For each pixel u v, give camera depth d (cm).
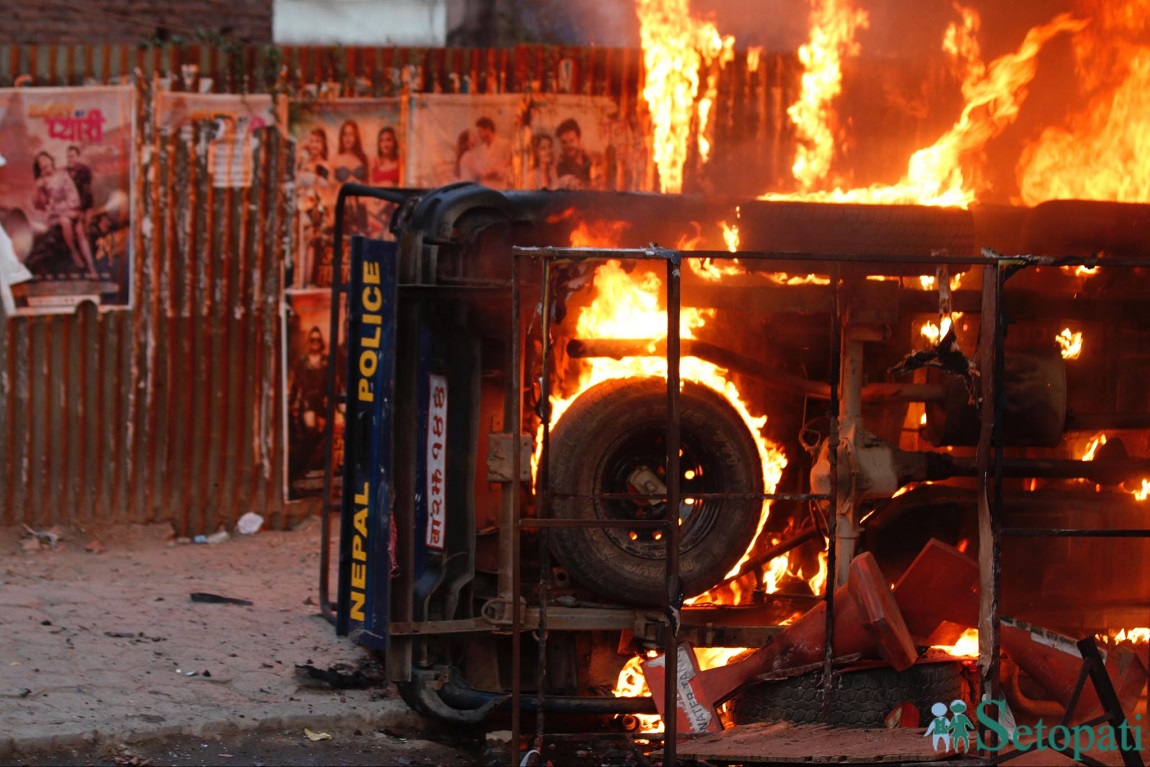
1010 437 1059
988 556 922
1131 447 1175
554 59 1752
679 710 988
